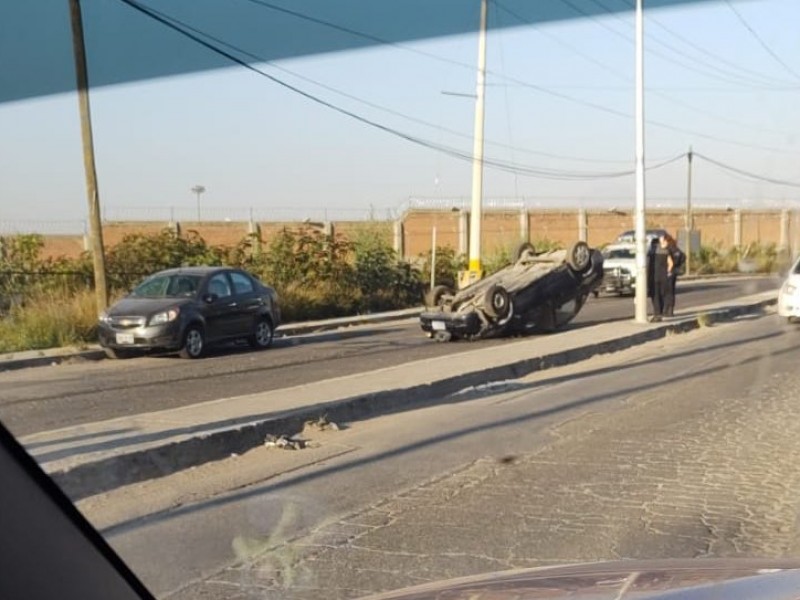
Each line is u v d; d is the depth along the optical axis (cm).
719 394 1339
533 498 788
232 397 1264
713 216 5425
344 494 805
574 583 338
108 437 934
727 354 1811
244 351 2033
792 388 1384
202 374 1636
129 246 2633
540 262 2306
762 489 808
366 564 623
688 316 2414
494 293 2102
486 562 624
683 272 4562
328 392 1234
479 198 3033
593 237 5497
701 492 800
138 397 1360
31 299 2261
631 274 3516
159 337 1839
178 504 768
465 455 956
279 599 557
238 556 636
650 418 1158
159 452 880
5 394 1399
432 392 1324
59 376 1636
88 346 2022
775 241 4934
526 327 2186
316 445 1004
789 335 2125
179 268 2062
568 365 1694
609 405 1256
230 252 2870
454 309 2177
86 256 2581
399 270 3322
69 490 781
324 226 3356
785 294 2323
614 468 893
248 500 784
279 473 881
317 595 565
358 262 3200
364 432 1077
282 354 1961
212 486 830
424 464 916
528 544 662
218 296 1966
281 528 703
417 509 757
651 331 2083
